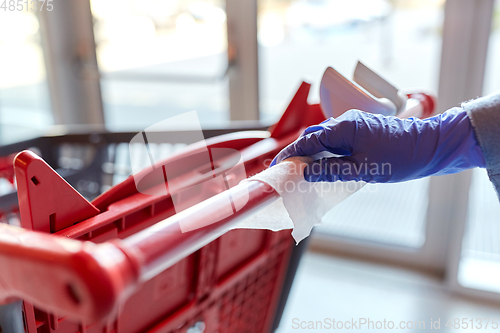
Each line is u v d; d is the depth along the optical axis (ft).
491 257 7.05
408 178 2.28
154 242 1.17
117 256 1.02
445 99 5.87
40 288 1.03
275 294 3.45
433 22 6.08
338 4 6.79
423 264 6.95
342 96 2.60
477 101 2.38
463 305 6.08
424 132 2.24
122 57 7.25
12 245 1.08
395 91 2.95
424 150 2.22
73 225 1.74
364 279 6.78
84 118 7.79
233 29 6.48
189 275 2.41
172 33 6.86
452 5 5.48
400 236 7.48
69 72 7.50
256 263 2.93
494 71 8.36
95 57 7.32
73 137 4.75
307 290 6.49
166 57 7.02
